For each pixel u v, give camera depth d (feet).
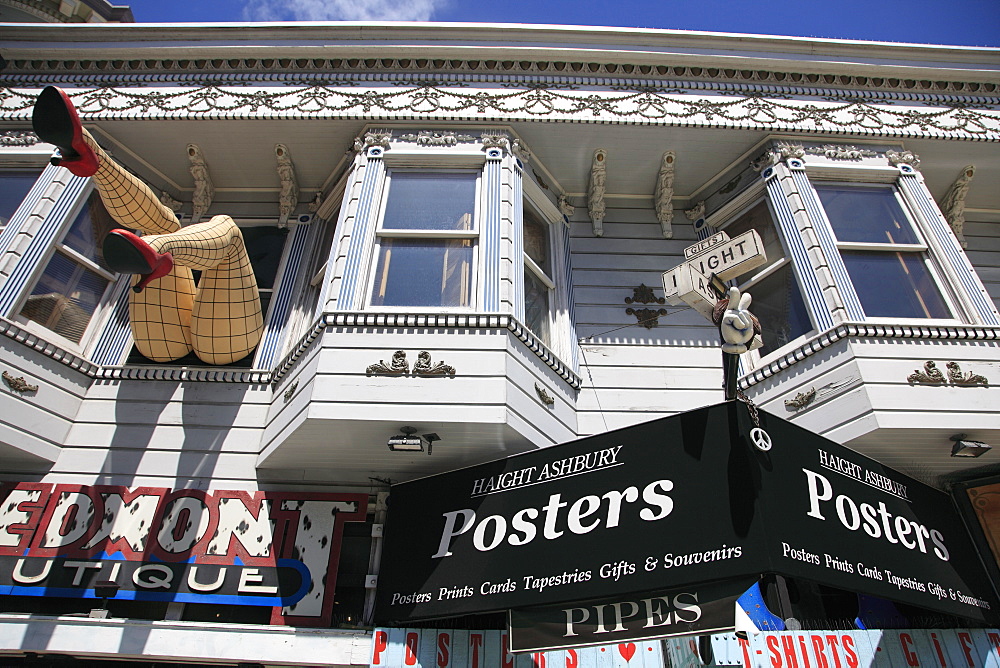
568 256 27.14
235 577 19.07
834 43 28.07
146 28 27.71
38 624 17.76
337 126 26.66
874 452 19.66
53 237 23.76
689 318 25.88
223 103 26.89
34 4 34.99
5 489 20.06
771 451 15.64
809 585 20.29
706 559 14.39
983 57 28.53
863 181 25.79
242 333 23.63
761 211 26.37
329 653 17.71
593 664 17.51
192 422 22.30
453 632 17.88
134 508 20.06
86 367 22.77
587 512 16.67
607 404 23.21
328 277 22.31
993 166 28.48
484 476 18.80
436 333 19.99
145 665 18.40
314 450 20.08
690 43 28.04
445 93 27.04
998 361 20.10
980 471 20.70
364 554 20.27
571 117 26.45
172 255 19.70
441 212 23.91
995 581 19.24
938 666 17.79
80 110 26.73
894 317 22.03
